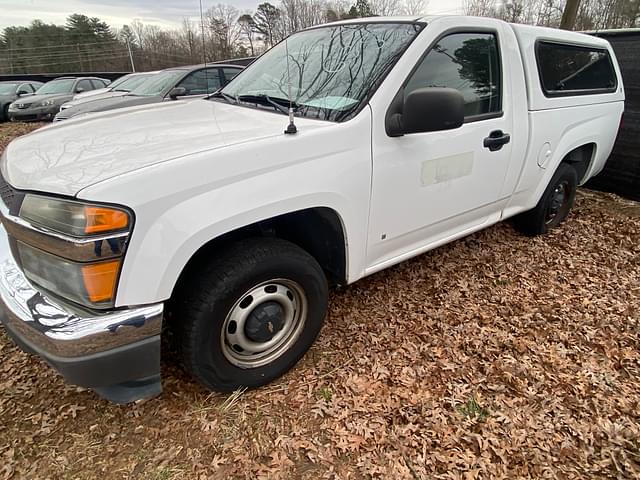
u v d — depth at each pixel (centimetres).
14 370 240
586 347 266
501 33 299
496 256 380
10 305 180
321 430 205
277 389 228
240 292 200
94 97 836
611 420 213
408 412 214
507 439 201
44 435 202
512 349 262
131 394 188
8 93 1467
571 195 426
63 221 159
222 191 179
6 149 225
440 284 332
